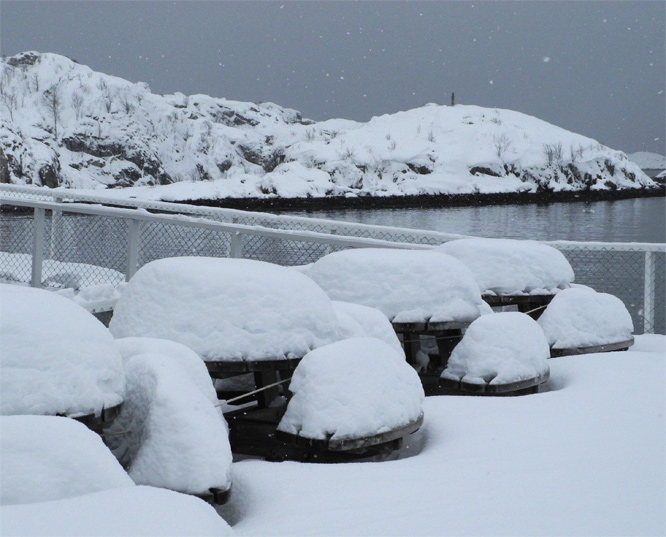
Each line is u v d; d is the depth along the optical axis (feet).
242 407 16.79
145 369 11.85
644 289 28.40
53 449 9.08
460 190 416.05
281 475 12.37
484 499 10.99
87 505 8.18
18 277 28.40
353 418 13.47
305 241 27.20
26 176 163.84
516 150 453.17
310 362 13.92
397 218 279.90
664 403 16.90
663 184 521.65
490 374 18.40
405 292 20.15
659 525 10.02
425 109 507.71
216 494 10.92
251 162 629.10
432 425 15.74
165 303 15.35
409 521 10.14
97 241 27.89
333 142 461.78
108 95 494.59
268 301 15.23
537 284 24.68
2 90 471.62
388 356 14.56
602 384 18.79
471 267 24.72
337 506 10.80
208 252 27.35
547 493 11.25
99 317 22.43
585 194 440.86
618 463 12.74
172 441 11.01
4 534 7.45
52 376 10.46
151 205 27.73
